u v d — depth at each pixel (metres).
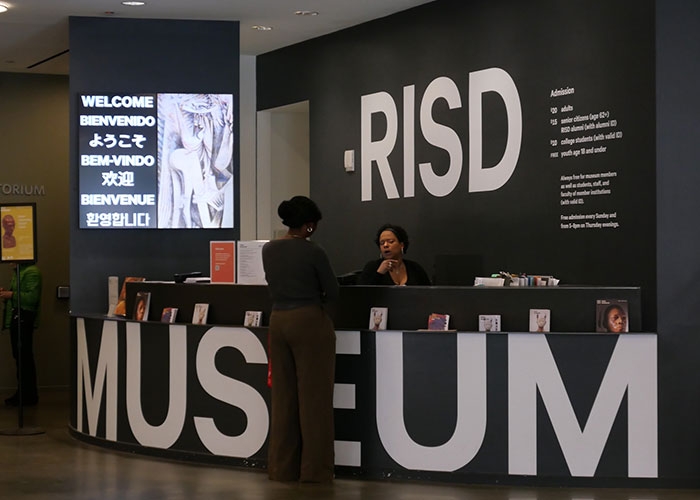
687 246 6.16
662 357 5.99
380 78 9.10
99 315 7.98
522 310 6.11
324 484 6.12
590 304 6.05
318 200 9.88
